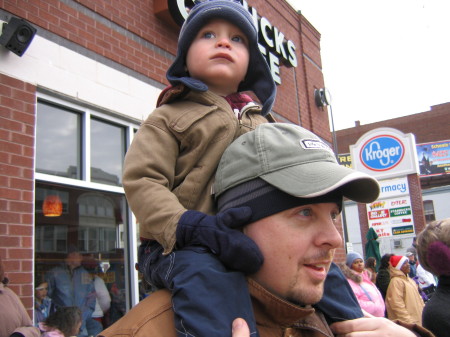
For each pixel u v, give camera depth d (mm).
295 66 7641
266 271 1122
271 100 1579
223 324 960
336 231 1150
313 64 9195
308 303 1129
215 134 1345
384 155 14633
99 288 3967
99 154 4203
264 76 1600
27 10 3662
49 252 3613
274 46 7012
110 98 4281
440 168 35000
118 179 4348
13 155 3359
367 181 1173
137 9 4801
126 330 1092
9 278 3160
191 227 1106
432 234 2234
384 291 5645
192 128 1313
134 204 1230
